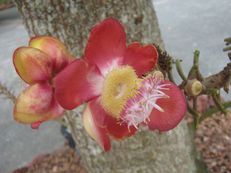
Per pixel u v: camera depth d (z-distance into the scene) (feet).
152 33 0.96
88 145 1.03
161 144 1.06
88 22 0.85
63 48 0.41
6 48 4.21
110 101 0.42
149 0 0.95
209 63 2.73
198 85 0.56
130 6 0.89
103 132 0.42
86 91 0.40
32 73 0.39
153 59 0.43
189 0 4.25
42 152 2.17
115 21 0.41
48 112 0.40
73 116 0.97
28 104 0.39
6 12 5.65
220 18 3.55
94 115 0.41
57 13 0.84
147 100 0.42
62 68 0.40
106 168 1.07
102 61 0.42
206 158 1.82
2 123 2.56
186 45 3.16
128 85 0.43
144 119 0.42
